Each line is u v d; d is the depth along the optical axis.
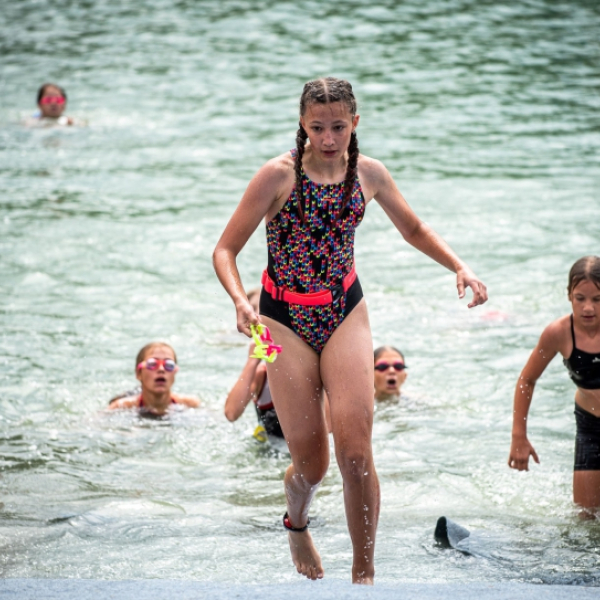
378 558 17.00
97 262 36.12
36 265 35.66
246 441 24.47
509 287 33.66
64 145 51.41
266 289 14.86
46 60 68.00
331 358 14.27
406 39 73.25
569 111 57.19
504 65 66.94
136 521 18.86
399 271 35.69
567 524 18.84
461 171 46.69
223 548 17.45
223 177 46.12
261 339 13.62
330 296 14.51
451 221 39.94
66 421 25.08
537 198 42.78
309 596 11.91
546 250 36.75
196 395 27.05
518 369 28.02
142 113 57.03
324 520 19.22
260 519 19.22
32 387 26.77
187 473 22.31
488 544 17.64
